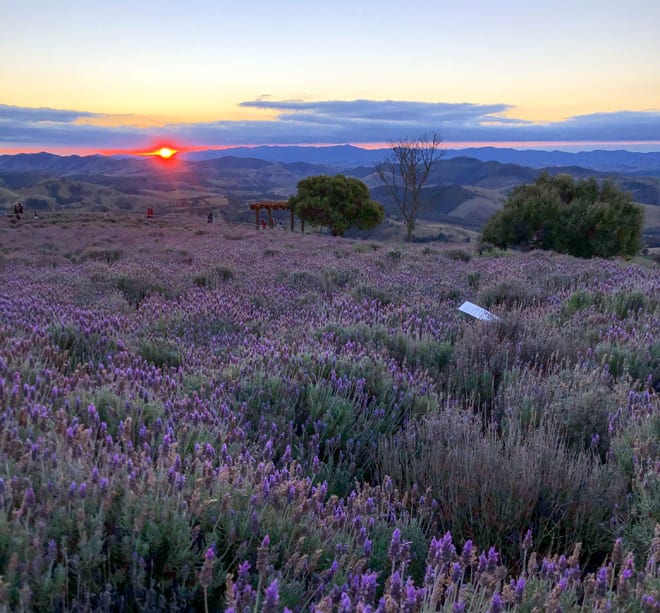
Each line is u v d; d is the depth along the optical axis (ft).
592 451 14.97
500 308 30.76
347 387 17.53
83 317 24.68
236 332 26.86
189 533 8.32
